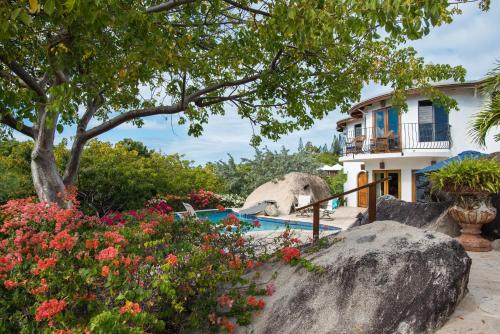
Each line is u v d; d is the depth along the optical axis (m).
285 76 6.41
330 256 3.92
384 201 8.71
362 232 4.33
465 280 3.60
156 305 3.20
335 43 6.30
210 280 3.53
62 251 3.38
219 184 21.69
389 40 6.97
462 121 16.97
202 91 6.23
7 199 10.13
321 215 16.66
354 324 3.16
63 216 4.14
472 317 3.34
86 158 13.44
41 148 5.29
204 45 6.46
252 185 22.34
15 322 3.06
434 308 3.19
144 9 4.36
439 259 3.48
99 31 3.57
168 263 3.11
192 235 4.71
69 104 3.61
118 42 4.81
